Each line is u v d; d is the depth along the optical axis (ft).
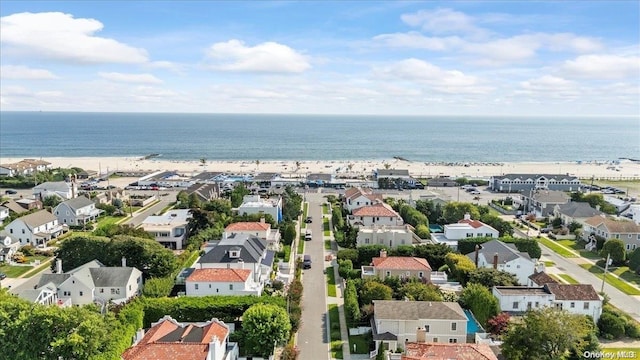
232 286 301.02
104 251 348.38
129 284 315.37
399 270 330.75
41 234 453.99
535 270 351.05
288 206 538.47
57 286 306.76
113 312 269.85
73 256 350.02
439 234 457.27
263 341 242.37
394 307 263.70
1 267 389.39
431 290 296.10
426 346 213.25
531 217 560.20
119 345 225.76
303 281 359.87
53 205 582.76
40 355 211.61
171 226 451.94
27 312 217.97
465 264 343.46
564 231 494.18
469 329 269.03
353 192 592.60
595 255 429.38
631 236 429.79
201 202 564.30
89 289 306.35
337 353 255.91
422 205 538.06
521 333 226.99
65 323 215.51
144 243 350.43
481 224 444.96
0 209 520.01
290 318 274.98
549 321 224.94
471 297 284.20
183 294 319.27
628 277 373.61
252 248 351.46
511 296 289.94
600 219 460.55
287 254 407.03
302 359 248.93
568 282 360.89
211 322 242.99
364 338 271.69
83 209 536.42
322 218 555.69
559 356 224.53
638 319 298.76
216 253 334.24
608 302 316.19
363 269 349.20
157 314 269.44
